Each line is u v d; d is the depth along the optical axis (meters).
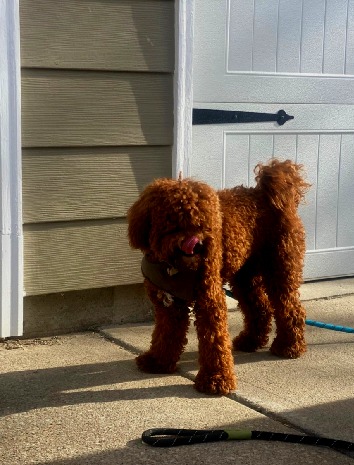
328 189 2.20
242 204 1.50
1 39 1.57
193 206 1.28
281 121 2.08
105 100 1.71
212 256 1.36
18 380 1.46
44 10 1.62
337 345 1.71
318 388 1.44
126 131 1.75
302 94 2.11
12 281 1.64
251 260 1.59
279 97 2.07
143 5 1.72
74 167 1.70
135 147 1.77
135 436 1.22
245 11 1.98
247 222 1.48
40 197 1.67
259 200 1.54
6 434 1.22
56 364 1.56
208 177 1.99
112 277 1.79
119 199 1.76
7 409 1.32
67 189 1.70
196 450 1.18
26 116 1.63
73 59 1.66
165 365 1.51
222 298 1.41
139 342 1.70
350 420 1.29
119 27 1.70
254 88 2.02
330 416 1.31
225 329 1.43
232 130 2.01
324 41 2.12
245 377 1.50
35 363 1.56
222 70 1.97
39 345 1.69
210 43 1.94
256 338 1.67
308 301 2.07
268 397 1.39
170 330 1.50
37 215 1.67
